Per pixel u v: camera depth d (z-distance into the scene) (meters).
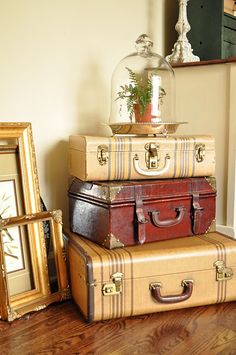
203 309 1.29
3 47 1.35
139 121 1.47
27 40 1.41
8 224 1.22
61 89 1.53
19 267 1.29
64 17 1.51
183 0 1.75
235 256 1.31
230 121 1.64
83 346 1.07
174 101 1.71
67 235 1.43
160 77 1.61
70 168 1.46
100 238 1.30
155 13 1.84
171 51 1.93
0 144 1.32
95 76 1.64
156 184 1.32
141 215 1.29
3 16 1.34
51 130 1.52
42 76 1.47
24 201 1.33
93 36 1.61
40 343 1.08
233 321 1.21
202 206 1.42
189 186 1.39
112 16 1.67
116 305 1.20
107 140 1.30
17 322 1.20
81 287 1.23
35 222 1.30
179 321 1.21
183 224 1.39
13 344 1.08
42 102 1.48
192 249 1.27
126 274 1.20
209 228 1.45
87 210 1.37
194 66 1.70
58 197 1.57
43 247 1.33
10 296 1.23
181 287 1.26
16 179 1.33
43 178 1.52
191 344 1.08
